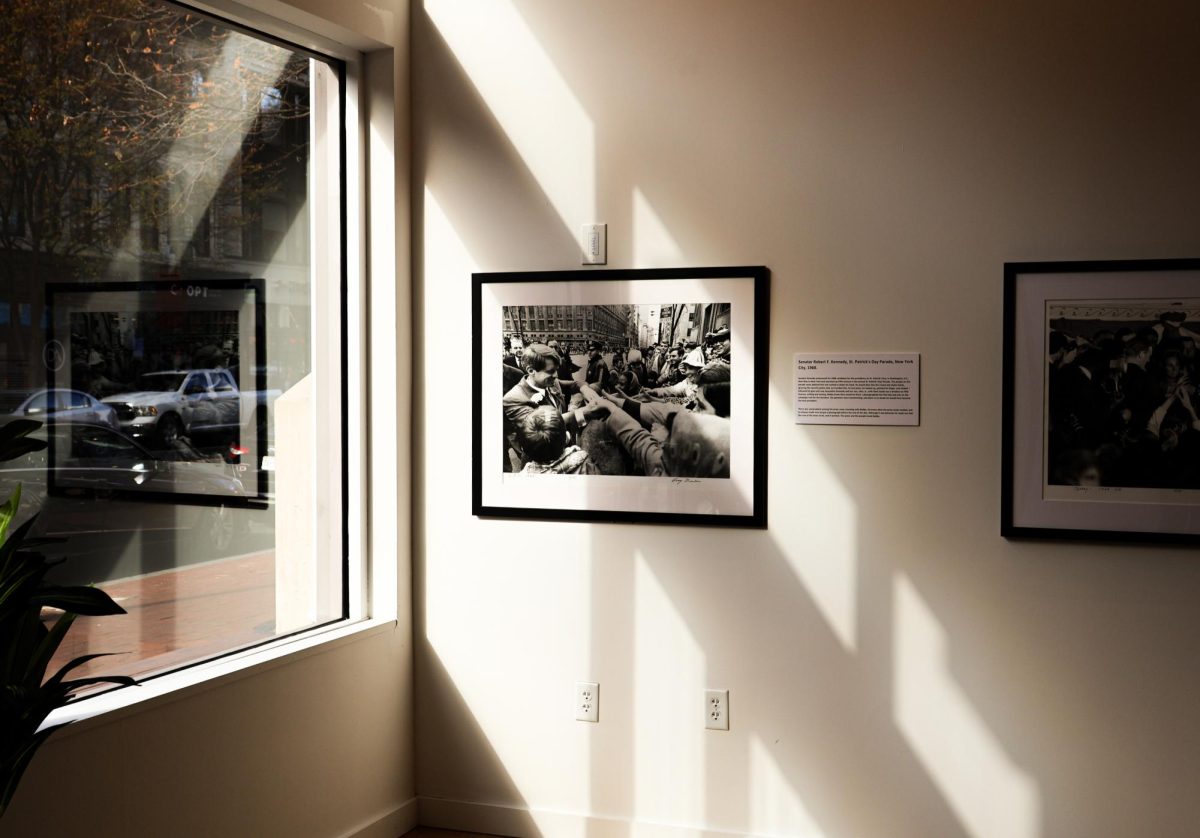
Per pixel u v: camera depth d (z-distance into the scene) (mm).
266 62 3121
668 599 3293
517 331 3416
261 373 3107
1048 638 2945
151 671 2703
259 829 2885
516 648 3455
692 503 3254
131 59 2654
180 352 2812
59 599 1821
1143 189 2840
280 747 2967
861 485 3104
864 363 3086
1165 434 2826
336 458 3449
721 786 3250
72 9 2490
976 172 2979
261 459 3107
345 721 3238
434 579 3547
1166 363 2820
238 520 3014
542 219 3396
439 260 3518
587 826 3371
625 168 3309
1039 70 2916
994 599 2988
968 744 3016
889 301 3064
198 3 2809
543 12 3389
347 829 3248
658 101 3271
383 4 3354
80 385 2525
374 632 3363
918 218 3033
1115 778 2895
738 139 3195
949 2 2990
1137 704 2873
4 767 1806
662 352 3271
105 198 2586
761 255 3182
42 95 2418
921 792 3059
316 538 3350
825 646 3145
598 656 3367
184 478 2824
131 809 2479
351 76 3430
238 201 3016
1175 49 2805
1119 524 2867
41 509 2424
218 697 2742
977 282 2986
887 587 3084
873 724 3102
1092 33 2867
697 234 3242
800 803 3174
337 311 3441
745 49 3184
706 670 3260
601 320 3330
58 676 1892
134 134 2662
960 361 3006
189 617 2830
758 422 3178
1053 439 2914
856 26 3074
